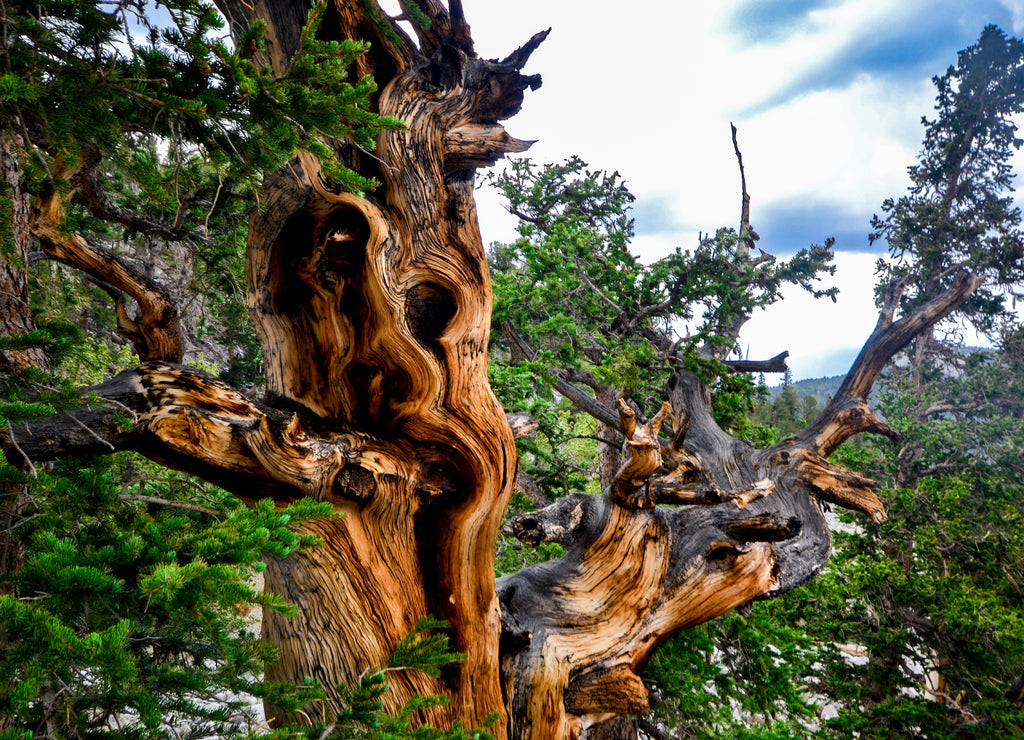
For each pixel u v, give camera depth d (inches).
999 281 717.9
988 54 791.7
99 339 390.0
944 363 921.5
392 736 129.9
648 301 463.5
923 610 486.6
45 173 121.6
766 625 412.8
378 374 213.5
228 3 197.5
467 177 222.7
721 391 426.6
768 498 333.1
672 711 379.9
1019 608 519.8
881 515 348.2
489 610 229.6
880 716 423.2
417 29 214.7
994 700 410.9
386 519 209.3
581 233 476.4
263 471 188.7
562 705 244.5
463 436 216.8
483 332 221.8
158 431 172.4
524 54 218.4
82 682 114.3
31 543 163.5
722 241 439.8
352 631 200.4
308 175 198.1
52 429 159.8
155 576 102.4
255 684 123.1
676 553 288.0
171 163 141.0
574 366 435.8
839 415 366.6
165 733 114.3
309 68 127.2
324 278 208.5
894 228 838.5
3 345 142.2
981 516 603.5
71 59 113.4
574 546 291.0
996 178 821.2
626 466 268.7
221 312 339.0
